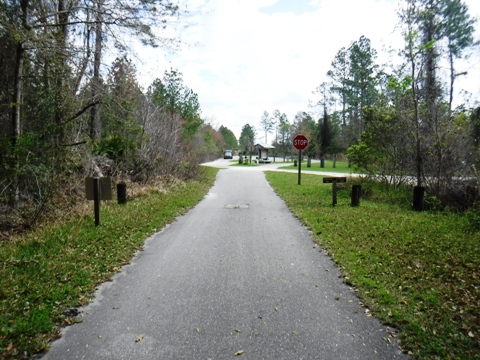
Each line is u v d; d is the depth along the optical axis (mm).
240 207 10812
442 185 10438
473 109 11078
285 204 11266
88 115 12211
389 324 3561
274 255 5879
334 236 6855
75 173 11180
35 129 9625
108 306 4059
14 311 3805
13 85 9312
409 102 11766
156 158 15406
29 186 9062
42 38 8609
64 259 5531
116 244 6465
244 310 3910
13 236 7281
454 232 7012
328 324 3584
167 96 27719
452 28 18438
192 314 3832
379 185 13578
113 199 10797
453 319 3604
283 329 3496
